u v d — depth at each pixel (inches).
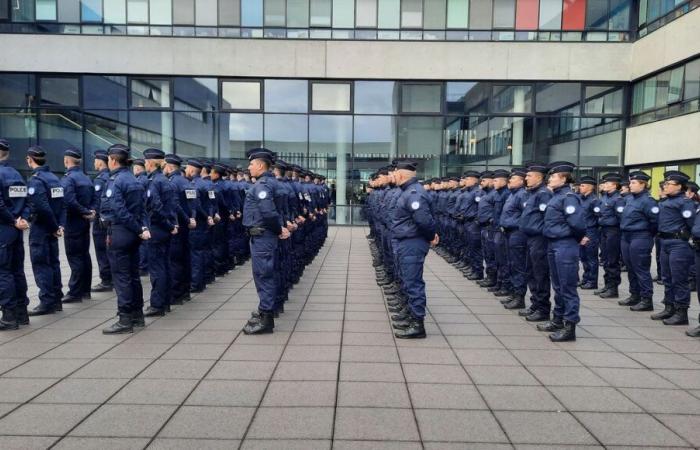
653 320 264.7
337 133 755.4
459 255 441.7
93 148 736.3
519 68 724.7
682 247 251.9
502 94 741.9
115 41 719.1
